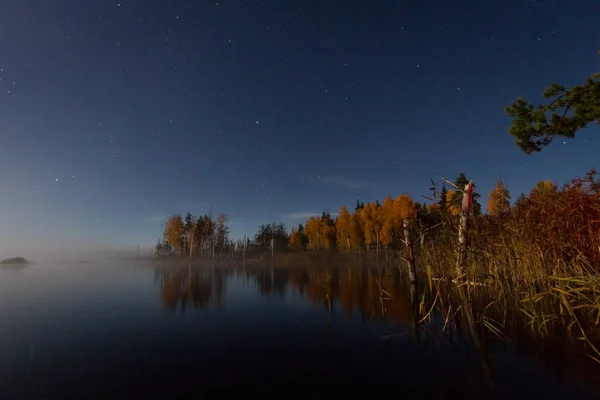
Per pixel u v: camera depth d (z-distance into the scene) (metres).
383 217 42.72
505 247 7.91
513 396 3.49
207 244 61.75
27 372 4.46
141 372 4.41
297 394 3.69
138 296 11.75
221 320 7.54
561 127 8.76
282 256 56.62
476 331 5.68
